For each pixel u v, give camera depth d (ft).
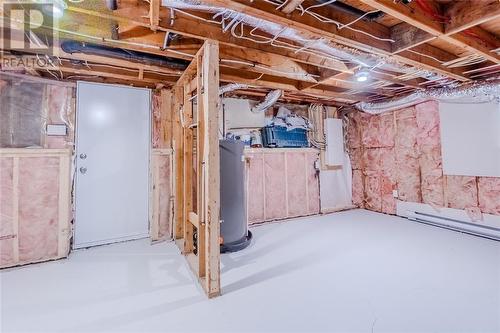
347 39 6.81
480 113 11.76
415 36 7.15
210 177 6.91
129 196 11.34
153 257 9.50
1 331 5.49
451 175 12.99
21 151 8.71
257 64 9.11
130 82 11.19
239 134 14.25
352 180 18.13
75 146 10.32
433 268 8.30
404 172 15.15
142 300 6.66
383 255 9.48
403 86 12.56
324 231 12.74
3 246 8.41
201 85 7.70
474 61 9.30
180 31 6.46
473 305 6.25
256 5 5.50
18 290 7.11
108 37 6.83
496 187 11.46
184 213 9.70
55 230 9.21
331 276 7.90
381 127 16.37
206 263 6.98
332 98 14.29
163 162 11.85
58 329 5.56
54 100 10.08
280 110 16.07
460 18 6.23
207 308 6.31
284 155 15.43
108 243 10.84
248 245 10.73
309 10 6.10
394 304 6.36
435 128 13.62
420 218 14.12
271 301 6.59
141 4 5.98
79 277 7.89
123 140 11.26
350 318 5.85
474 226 11.86
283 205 15.26
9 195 8.53
